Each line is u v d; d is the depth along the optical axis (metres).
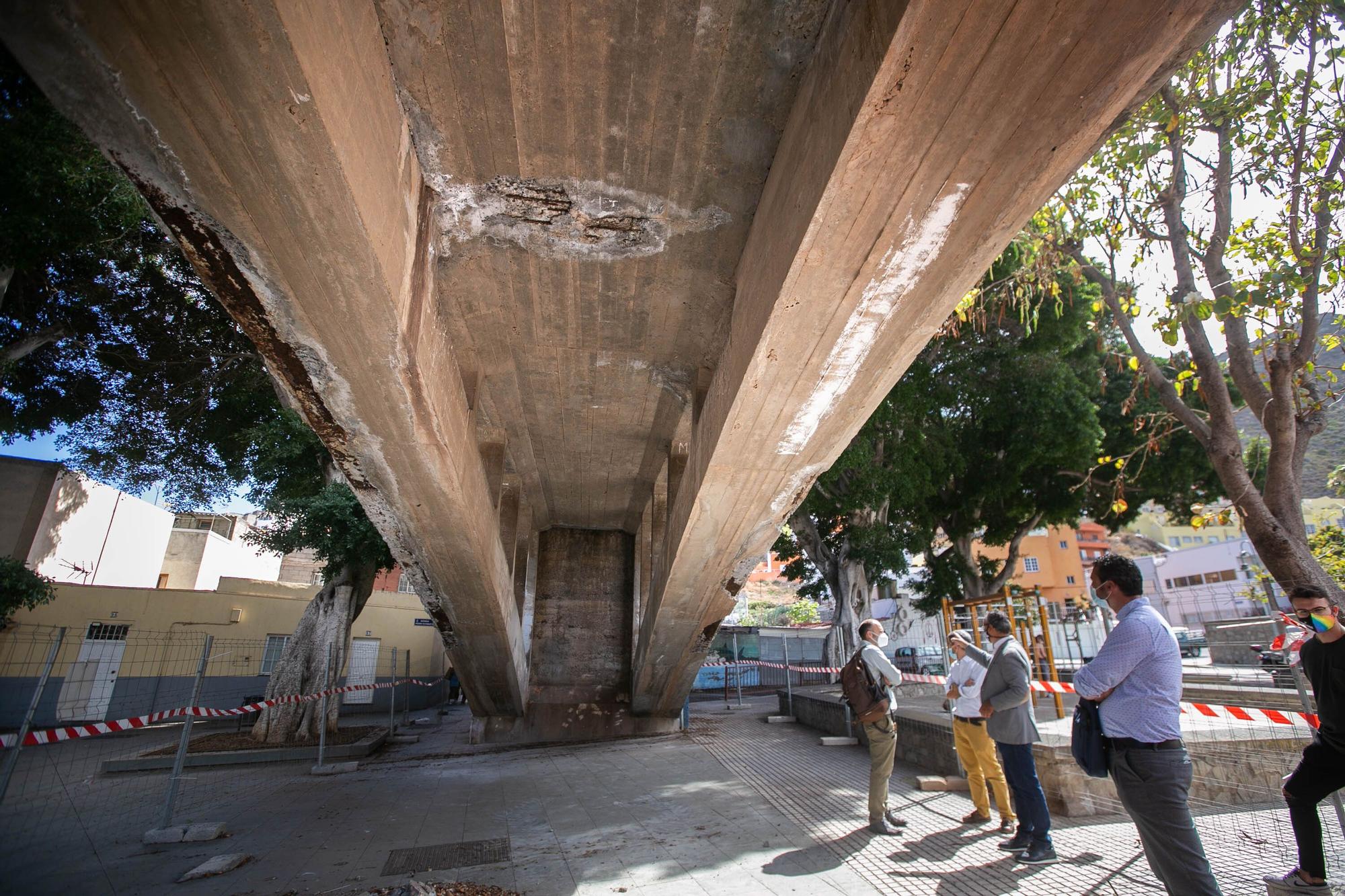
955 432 17.36
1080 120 3.00
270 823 5.79
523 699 11.84
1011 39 2.63
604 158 4.24
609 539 14.08
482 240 4.98
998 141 3.05
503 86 3.76
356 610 12.19
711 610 8.84
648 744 10.08
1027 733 4.18
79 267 9.68
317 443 11.24
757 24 3.38
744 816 5.45
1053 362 15.34
